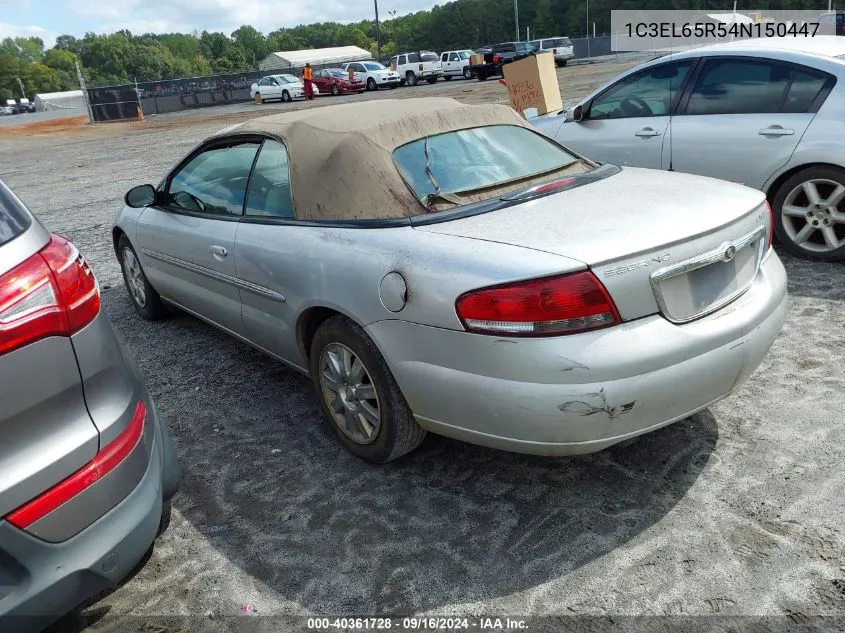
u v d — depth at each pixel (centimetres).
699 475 291
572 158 362
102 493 201
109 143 2403
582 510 277
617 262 238
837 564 238
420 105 365
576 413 236
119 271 699
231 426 369
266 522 288
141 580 260
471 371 250
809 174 511
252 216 360
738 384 271
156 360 468
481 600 237
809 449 301
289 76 4075
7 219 193
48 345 188
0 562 184
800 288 480
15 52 17775
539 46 3725
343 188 311
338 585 249
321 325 315
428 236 273
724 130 546
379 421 299
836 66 500
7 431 182
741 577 236
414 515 283
